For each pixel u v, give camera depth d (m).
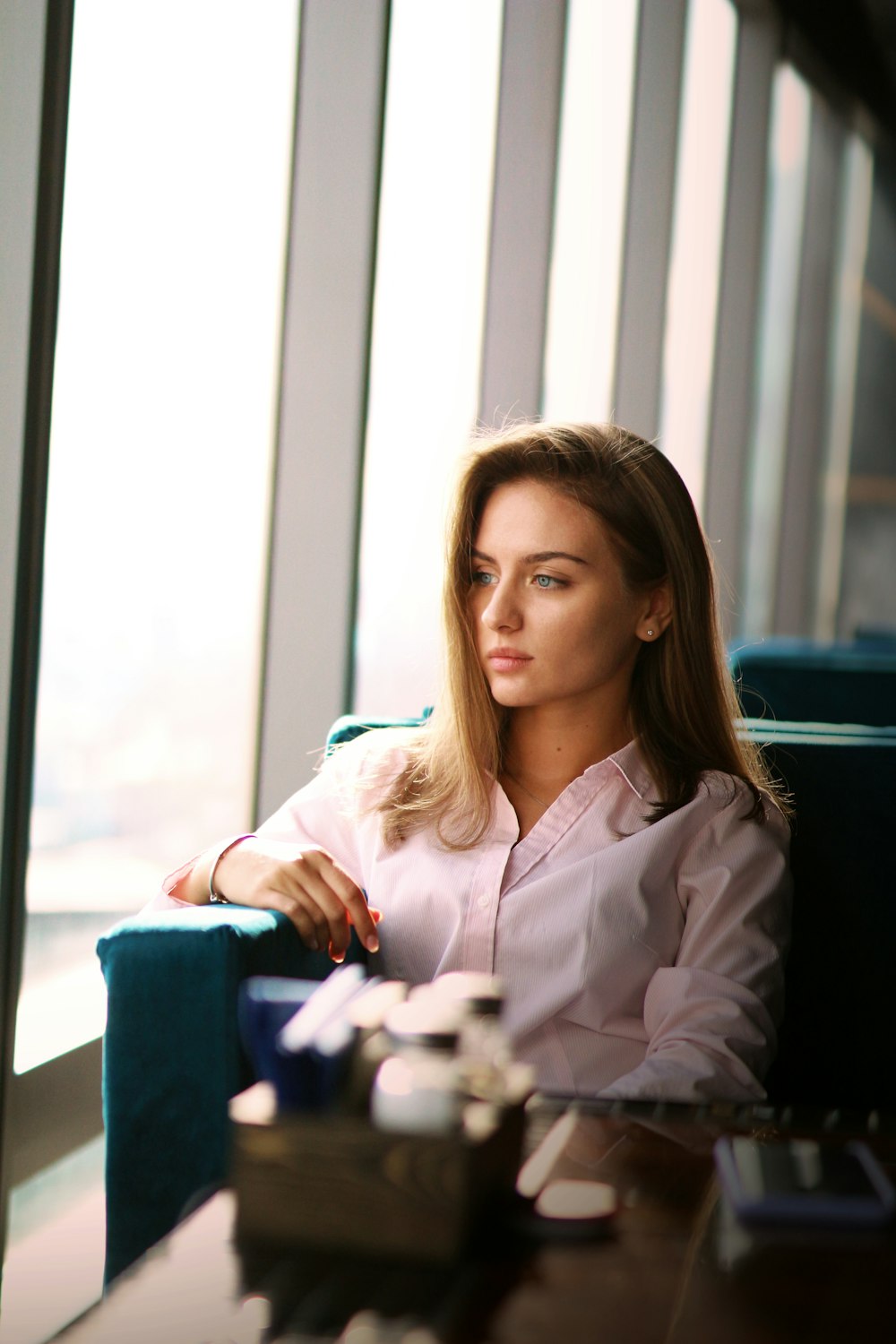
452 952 1.33
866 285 7.20
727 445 5.12
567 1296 0.66
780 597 6.63
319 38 2.30
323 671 2.37
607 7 3.81
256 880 1.23
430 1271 0.68
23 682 1.49
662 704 1.44
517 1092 0.76
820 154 6.43
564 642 1.33
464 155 3.02
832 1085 1.49
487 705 1.40
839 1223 0.74
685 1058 1.16
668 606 1.42
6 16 1.44
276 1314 0.63
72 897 1.90
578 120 3.52
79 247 1.81
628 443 1.41
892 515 7.17
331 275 2.32
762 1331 0.63
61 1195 1.73
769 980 1.29
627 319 4.11
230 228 2.19
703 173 4.71
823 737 1.58
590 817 1.37
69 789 1.88
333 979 0.80
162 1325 0.62
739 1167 0.79
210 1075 1.08
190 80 2.04
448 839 1.37
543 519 1.34
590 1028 1.30
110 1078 1.09
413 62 2.59
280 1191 0.70
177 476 2.09
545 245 3.25
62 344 1.78
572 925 1.31
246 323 2.26
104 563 1.92
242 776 2.38
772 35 4.96
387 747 1.48
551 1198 0.75
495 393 3.28
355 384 2.33
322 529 2.35
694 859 1.35
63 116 1.48
